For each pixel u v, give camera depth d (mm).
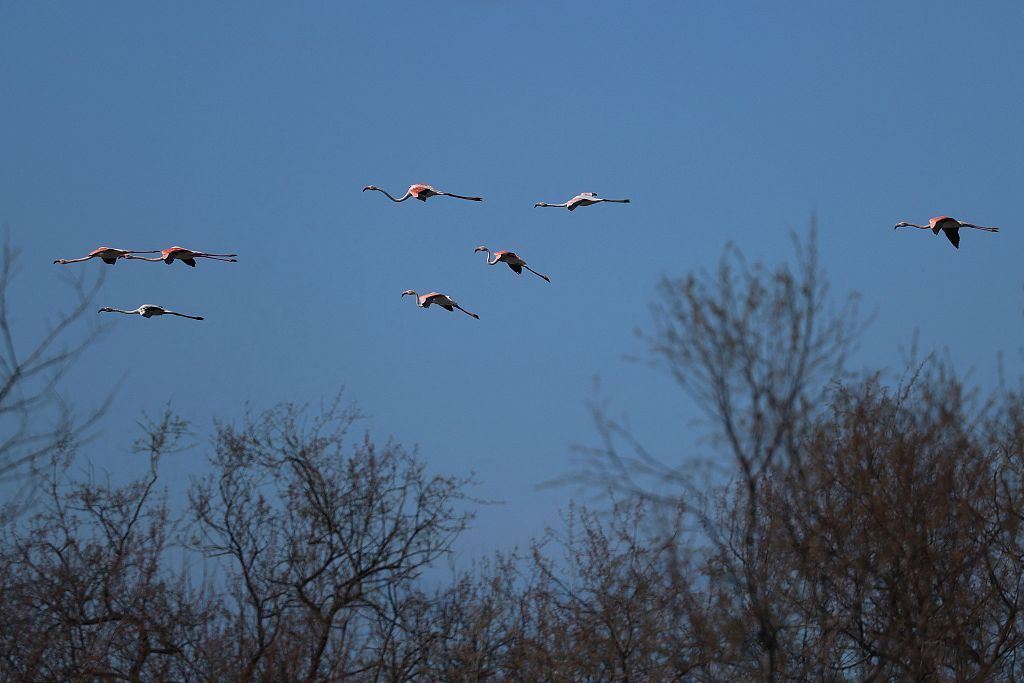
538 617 17891
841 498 15289
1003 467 16375
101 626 18094
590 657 16734
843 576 14734
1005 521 15852
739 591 14211
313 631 18438
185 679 17953
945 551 15688
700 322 14289
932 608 15391
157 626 17766
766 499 14359
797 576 14555
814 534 14398
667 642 15578
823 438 14961
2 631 17656
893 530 15000
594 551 17266
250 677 17109
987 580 16672
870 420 15461
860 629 15070
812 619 14586
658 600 15773
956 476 16000
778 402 14148
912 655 14867
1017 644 16094
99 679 17984
